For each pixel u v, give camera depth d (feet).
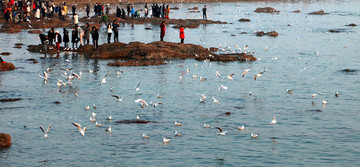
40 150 78.38
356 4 495.82
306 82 133.18
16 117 96.48
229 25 295.28
